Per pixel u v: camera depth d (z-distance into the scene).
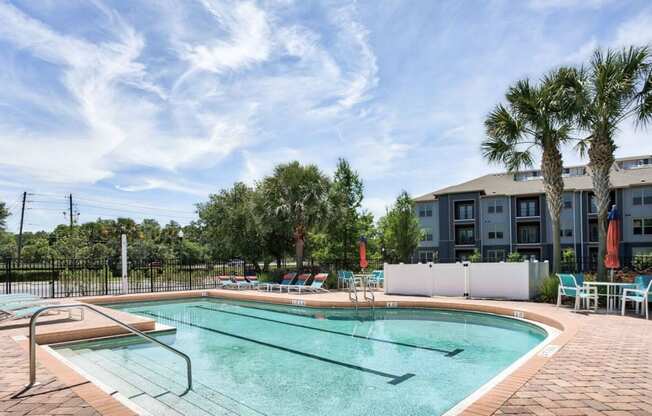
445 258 39.22
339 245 21.81
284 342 8.05
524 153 13.44
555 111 11.98
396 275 14.31
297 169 19.11
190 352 7.25
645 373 4.41
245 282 17.91
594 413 3.28
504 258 36.78
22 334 7.27
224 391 5.05
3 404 3.61
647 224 31.34
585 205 33.69
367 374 5.79
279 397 4.84
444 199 39.97
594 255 33.00
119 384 5.34
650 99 10.78
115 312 10.27
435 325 9.79
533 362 4.88
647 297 8.38
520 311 9.58
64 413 3.39
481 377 5.59
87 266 17.88
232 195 24.25
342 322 10.36
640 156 36.03
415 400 4.71
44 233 57.34
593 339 6.25
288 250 21.73
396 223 23.03
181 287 19.06
